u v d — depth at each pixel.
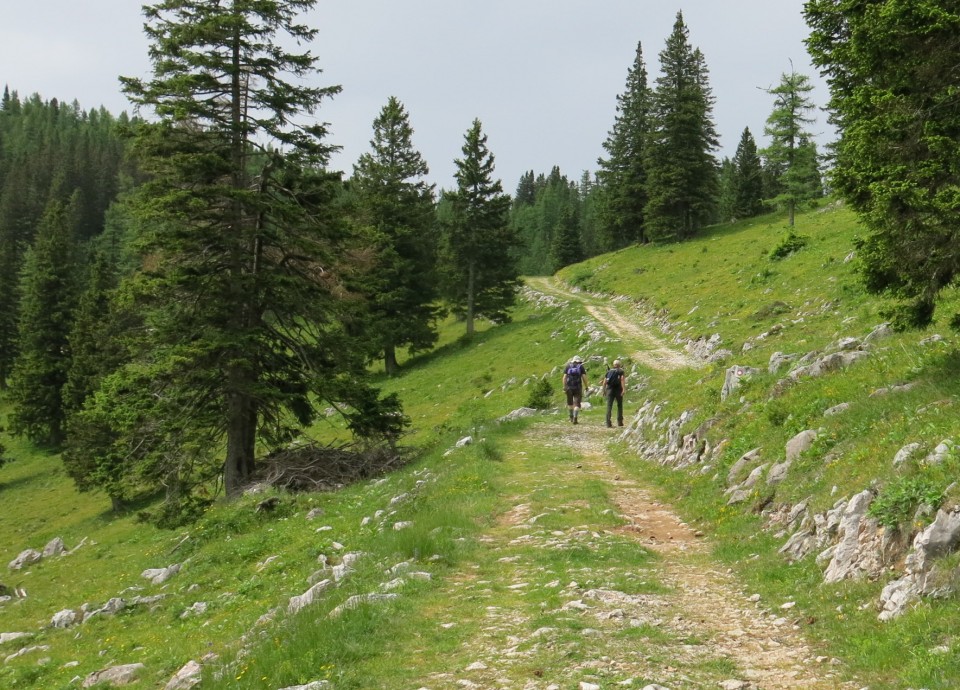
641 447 18.59
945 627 5.73
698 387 19.11
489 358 49.28
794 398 13.19
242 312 22.67
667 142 70.38
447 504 13.77
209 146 21.77
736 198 94.25
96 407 21.75
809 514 9.14
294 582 12.47
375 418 24.50
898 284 10.16
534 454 19.39
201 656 9.91
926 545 6.55
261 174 22.52
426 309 55.12
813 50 10.60
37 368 55.16
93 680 10.07
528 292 70.81
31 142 159.00
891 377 11.30
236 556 15.92
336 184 23.75
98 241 105.56
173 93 20.72
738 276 44.88
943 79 9.19
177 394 21.69
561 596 8.07
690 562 9.80
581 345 43.75
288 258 23.73
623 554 9.97
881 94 9.41
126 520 34.78
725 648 6.54
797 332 26.88
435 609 7.89
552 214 155.00
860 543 7.66
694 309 41.81
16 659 12.62
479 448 19.44
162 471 22.00
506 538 11.30
